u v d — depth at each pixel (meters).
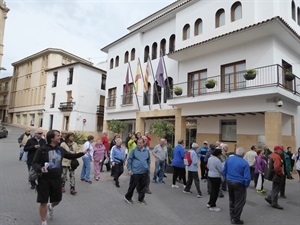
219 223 5.05
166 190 7.75
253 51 13.15
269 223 5.17
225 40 13.33
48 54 38.03
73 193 6.77
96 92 32.44
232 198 5.27
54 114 33.19
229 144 15.41
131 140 9.13
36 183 4.29
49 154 4.34
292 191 8.36
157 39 20.00
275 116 11.59
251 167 9.04
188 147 18.20
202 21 15.84
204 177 9.59
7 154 14.80
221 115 15.29
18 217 4.82
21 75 44.03
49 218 4.87
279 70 12.32
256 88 11.73
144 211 5.62
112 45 24.91
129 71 22.09
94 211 5.47
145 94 20.20
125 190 7.50
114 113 23.41
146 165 6.24
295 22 14.53
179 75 17.19
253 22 13.10
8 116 45.84
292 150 13.40
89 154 8.50
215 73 14.89
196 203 6.43
